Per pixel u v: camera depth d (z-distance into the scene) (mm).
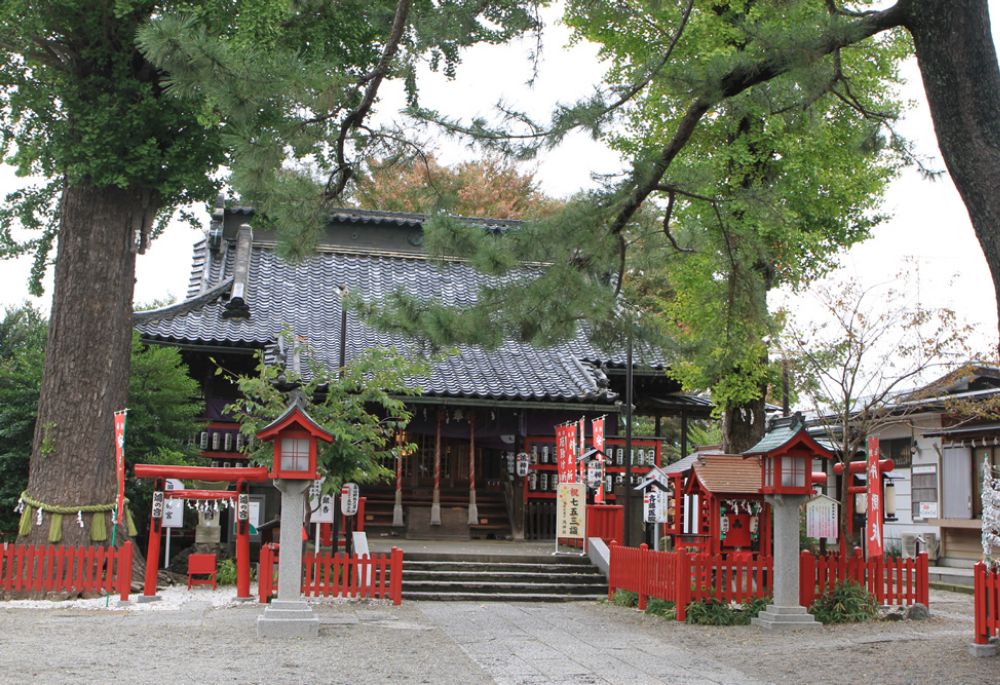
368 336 21984
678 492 15375
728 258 10648
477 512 21359
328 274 24609
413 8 9820
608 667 9219
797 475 12031
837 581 12641
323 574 13586
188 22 8312
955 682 8516
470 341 9578
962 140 7938
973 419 21453
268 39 12312
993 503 10125
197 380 20703
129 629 10773
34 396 16219
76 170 13422
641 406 23516
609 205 9391
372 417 15477
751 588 12531
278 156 9000
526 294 9508
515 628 11641
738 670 9156
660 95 13391
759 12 11125
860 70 14695
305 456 11016
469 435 21281
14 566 13391
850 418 16781
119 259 14461
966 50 7930
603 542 16750
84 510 13969
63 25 13234
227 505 15383
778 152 15586
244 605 13008
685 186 9812
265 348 20312
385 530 21188
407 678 8445
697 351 10797
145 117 13586
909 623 12336
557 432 18312
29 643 9688
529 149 8984
